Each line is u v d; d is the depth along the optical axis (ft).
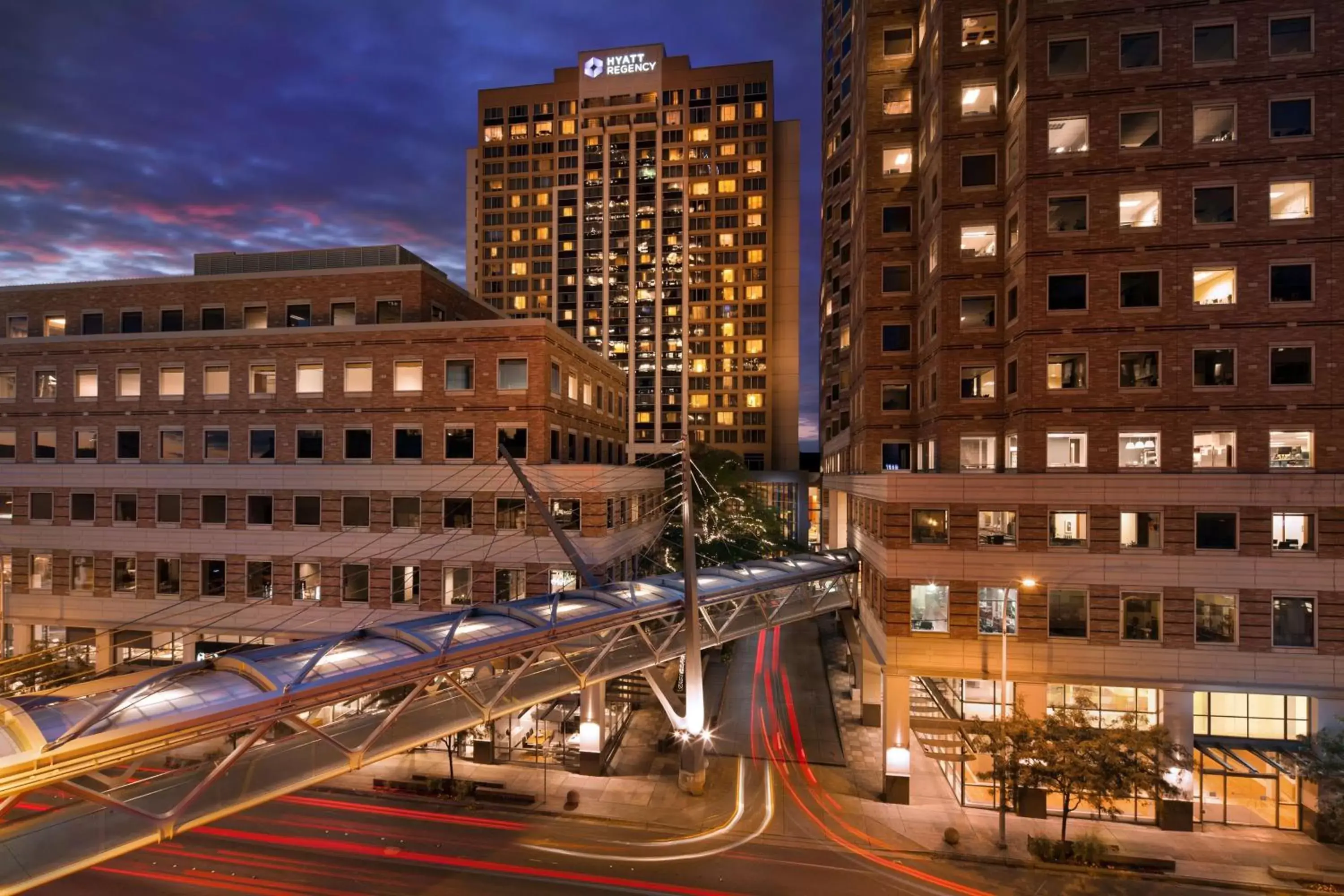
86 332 145.89
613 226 390.83
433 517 124.36
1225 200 95.61
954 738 100.12
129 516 133.08
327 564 126.41
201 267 151.94
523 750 111.24
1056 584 94.63
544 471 121.49
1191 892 75.66
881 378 132.26
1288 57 94.53
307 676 58.13
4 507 138.00
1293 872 77.25
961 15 112.98
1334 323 92.17
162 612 130.41
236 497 129.49
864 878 77.97
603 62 392.27
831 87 216.54
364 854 81.20
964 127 112.47
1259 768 90.99
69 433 138.10
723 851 83.41
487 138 404.98
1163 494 92.84
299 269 147.84
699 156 388.78
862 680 126.52
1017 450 103.65
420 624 77.71
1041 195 100.42
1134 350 97.35
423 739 69.00
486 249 402.52
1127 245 97.86
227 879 75.46
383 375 128.26
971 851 83.61
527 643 76.69
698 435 322.96
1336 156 92.99
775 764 109.09
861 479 124.77
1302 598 89.71
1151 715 93.35
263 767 61.05
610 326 389.80
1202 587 91.56
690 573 99.35
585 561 119.44
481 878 76.48
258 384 132.16
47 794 93.56
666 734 119.96
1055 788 82.33
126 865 78.02
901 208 131.75
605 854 82.12
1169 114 97.35
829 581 137.90
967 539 96.84
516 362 124.57
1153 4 97.91
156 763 102.58
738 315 383.86
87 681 125.08
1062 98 100.12
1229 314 94.84
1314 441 91.97
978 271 111.96
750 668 161.48
